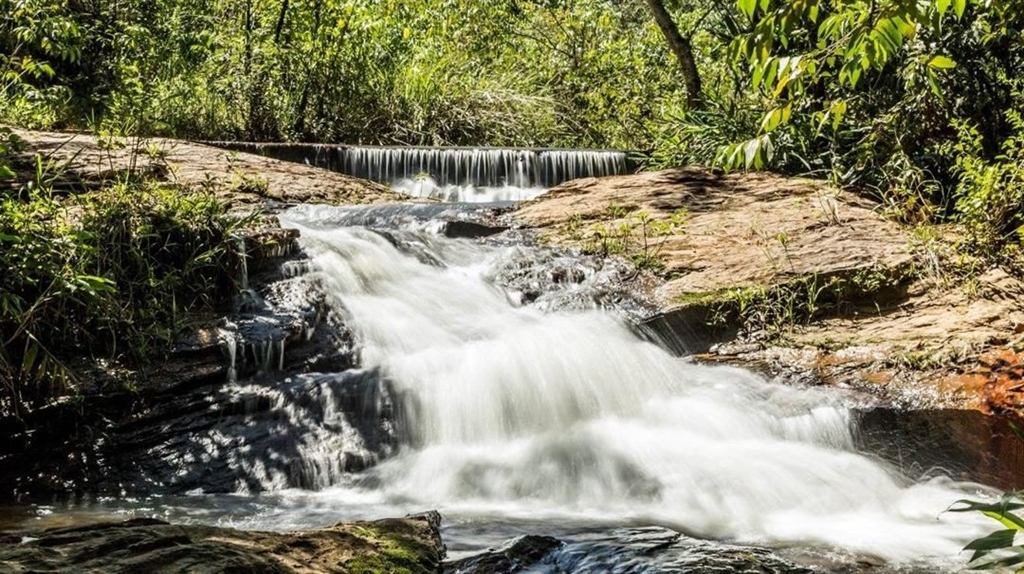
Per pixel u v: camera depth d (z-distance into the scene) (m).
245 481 4.92
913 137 9.70
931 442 5.58
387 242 7.33
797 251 7.77
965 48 9.57
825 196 8.91
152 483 4.84
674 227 8.37
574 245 8.01
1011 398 5.96
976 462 5.36
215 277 6.19
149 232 6.08
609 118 17.41
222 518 4.39
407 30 16.58
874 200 9.41
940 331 6.74
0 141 6.53
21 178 6.95
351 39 15.41
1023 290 7.21
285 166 9.83
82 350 5.44
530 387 5.76
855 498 4.86
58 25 10.84
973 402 5.99
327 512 4.54
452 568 3.58
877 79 10.38
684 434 5.59
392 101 15.68
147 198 6.45
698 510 4.67
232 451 5.09
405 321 6.48
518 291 7.24
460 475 5.02
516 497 4.84
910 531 4.42
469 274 7.39
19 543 3.21
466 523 4.31
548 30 19.80
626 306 7.16
